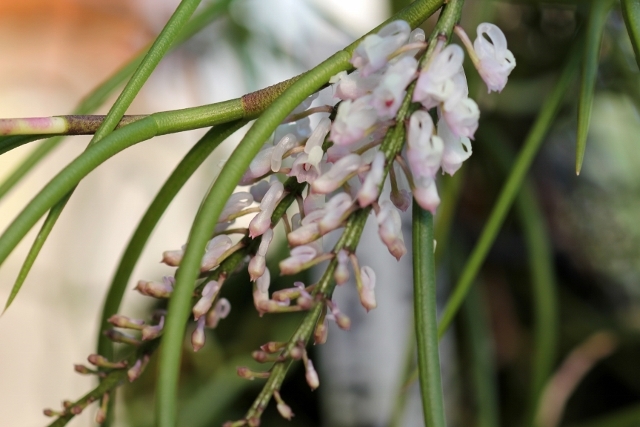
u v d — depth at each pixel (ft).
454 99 0.69
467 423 1.47
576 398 1.59
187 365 1.69
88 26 2.15
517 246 1.66
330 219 0.69
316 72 0.70
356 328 1.41
